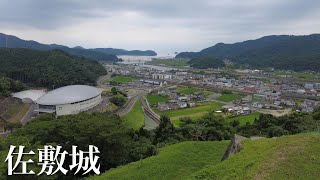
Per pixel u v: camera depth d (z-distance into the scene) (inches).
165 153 1740.9
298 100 7283.5
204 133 2933.1
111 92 7396.7
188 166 1544.0
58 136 1899.6
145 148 2101.4
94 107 5561.0
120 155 1957.4
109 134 1850.4
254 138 1430.9
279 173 917.2
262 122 3725.4
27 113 5059.1
